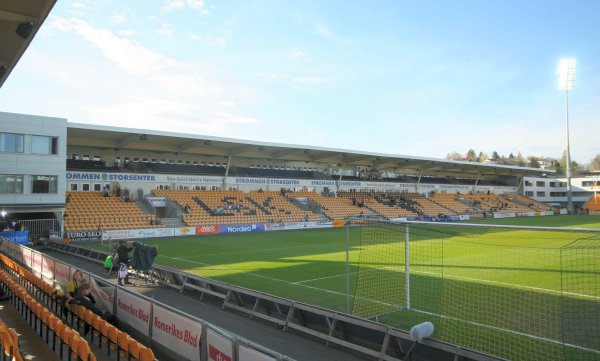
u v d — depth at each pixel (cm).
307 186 4997
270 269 1702
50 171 2808
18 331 862
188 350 612
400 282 1371
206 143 3812
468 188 6906
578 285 1294
